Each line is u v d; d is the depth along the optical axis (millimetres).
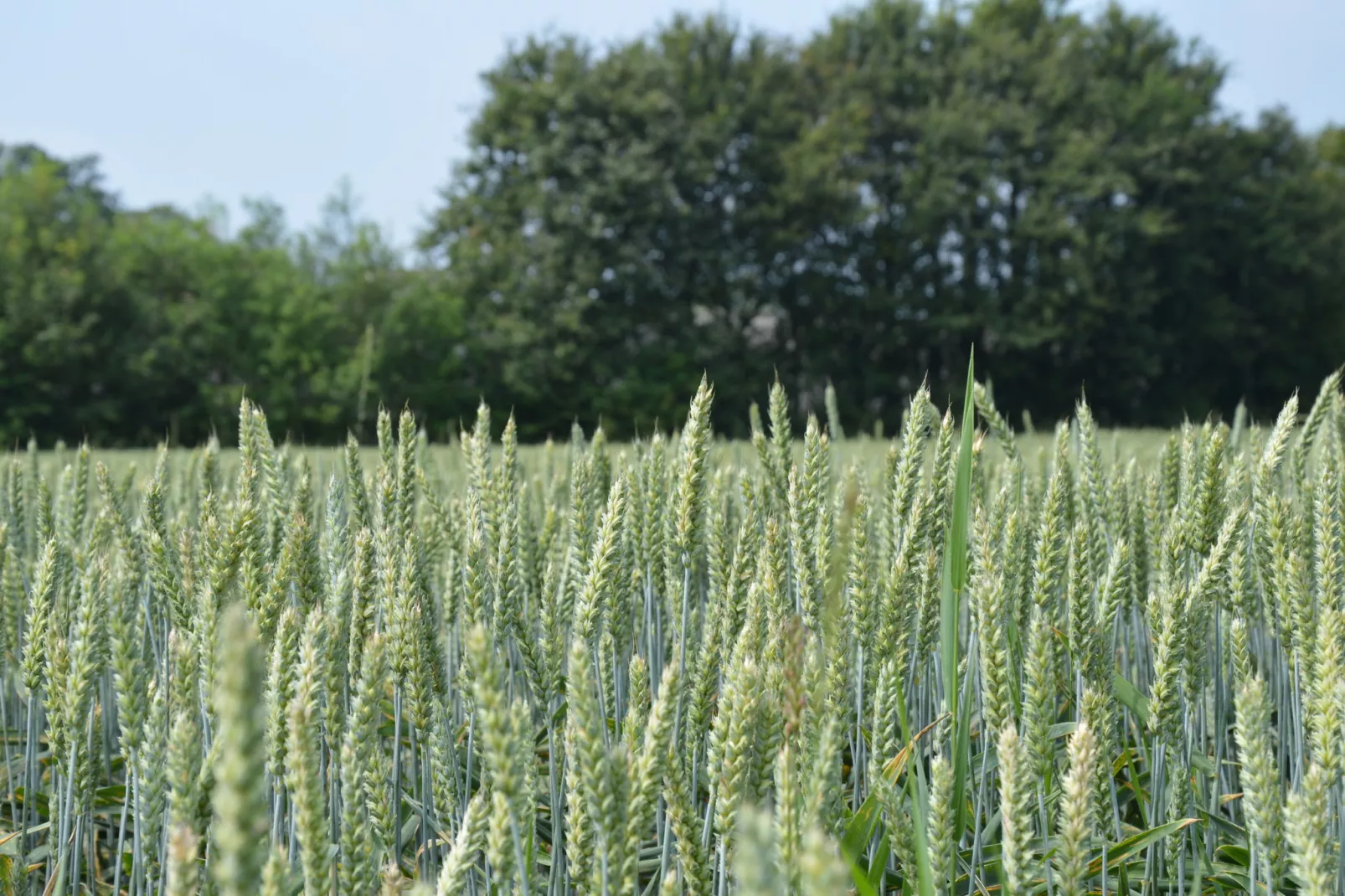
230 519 1610
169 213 51719
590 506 2303
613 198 36688
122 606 1287
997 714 1468
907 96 43094
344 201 41844
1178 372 45438
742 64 40969
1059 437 2461
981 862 1703
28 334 35875
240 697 625
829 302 41094
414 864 1951
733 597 1722
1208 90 46281
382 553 1719
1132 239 41219
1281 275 45062
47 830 2223
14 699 2605
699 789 1961
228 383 38031
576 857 1249
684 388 37625
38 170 39250
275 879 977
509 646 2283
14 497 2910
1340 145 54875
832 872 626
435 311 37312
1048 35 47000
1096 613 1883
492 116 41375
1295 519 1880
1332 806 1610
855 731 1901
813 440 1676
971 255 41375
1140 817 2316
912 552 1754
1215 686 2037
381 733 2285
